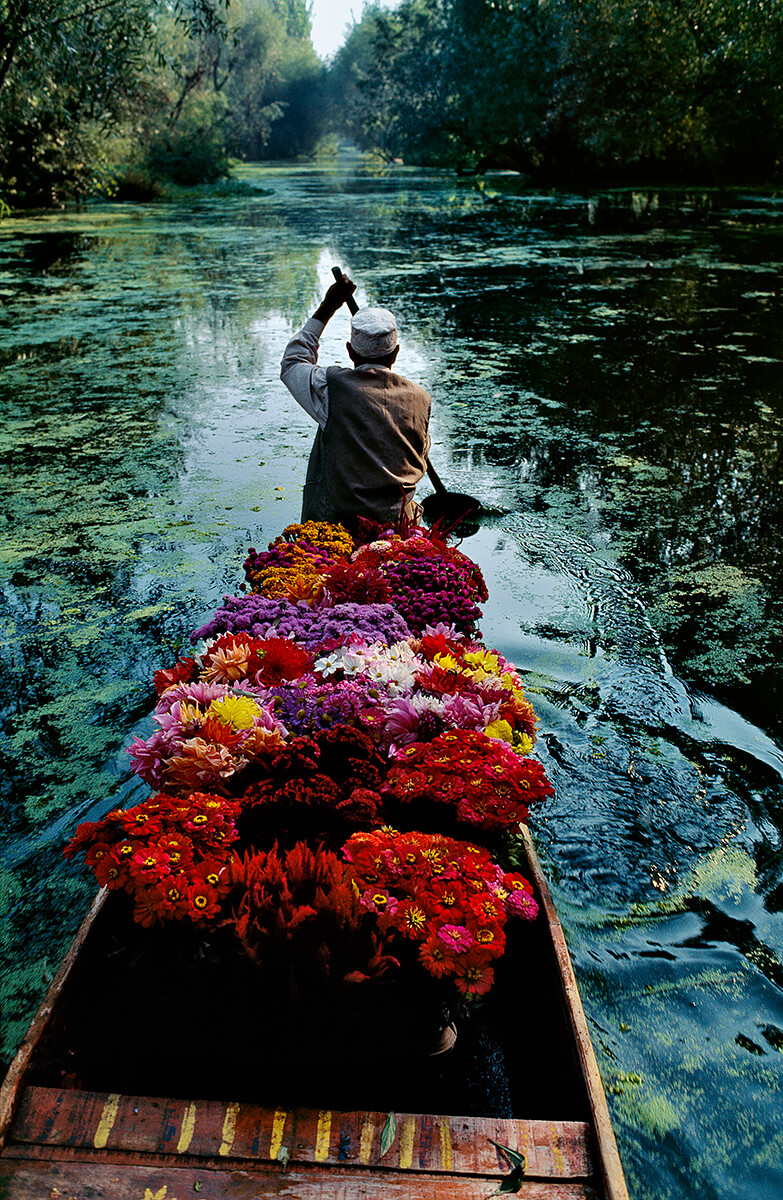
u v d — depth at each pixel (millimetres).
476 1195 1372
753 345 7574
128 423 5988
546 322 8578
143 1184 1381
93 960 1762
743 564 3992
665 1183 1659
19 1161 1413
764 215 16281
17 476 5094
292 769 1967
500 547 4180
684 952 2143
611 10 18594
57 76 12836
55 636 3469
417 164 37750
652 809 2586
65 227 17406
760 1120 1765
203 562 4027
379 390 3389
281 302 9836
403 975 1639
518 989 1856
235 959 1641
